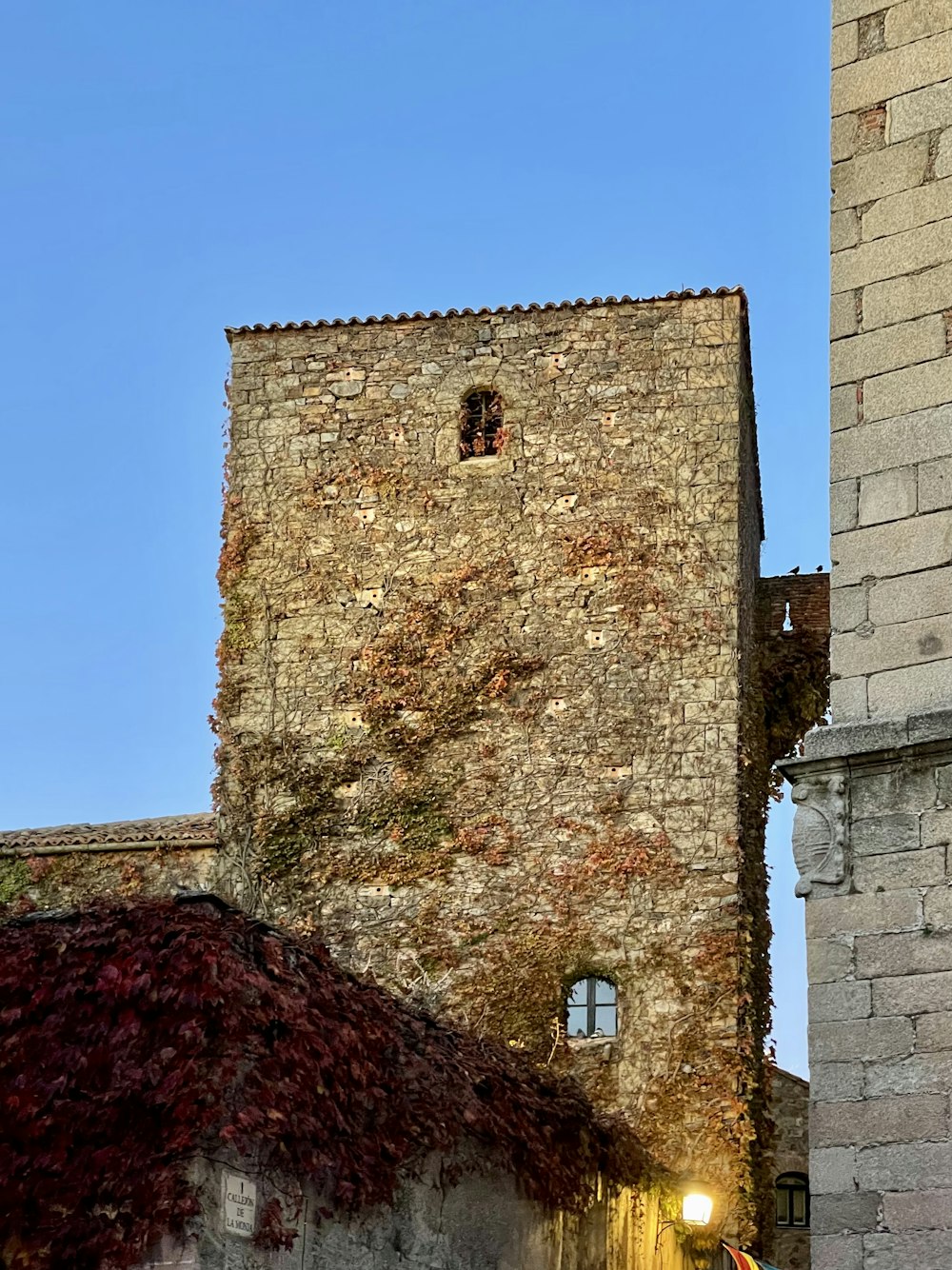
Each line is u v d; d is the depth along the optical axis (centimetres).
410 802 2611
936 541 1405
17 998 1348
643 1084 2439
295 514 2766
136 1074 1273
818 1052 1318
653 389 2722
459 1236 1546
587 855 2548
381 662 2678
